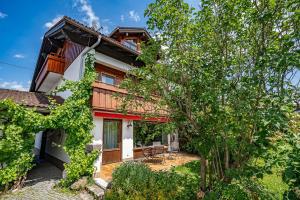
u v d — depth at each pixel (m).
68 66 12.81
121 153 11.36
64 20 9.13
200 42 3.92
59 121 8.43
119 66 12.37
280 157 2.51
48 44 14.91
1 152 7.19
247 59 3.55
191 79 4.04
